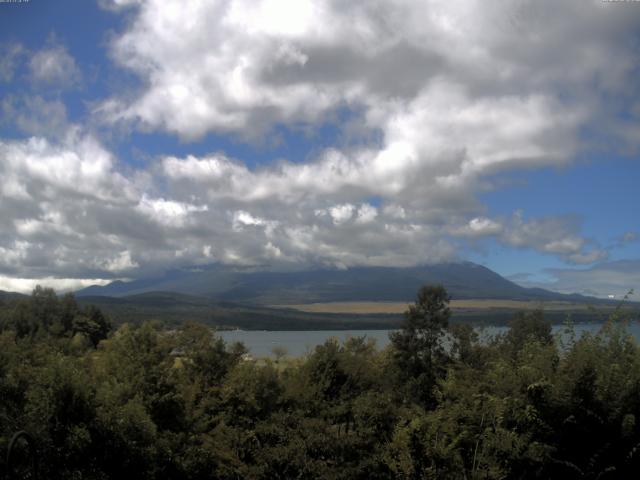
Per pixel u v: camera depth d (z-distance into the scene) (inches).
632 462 471.2
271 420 712.4
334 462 588.1
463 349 1180.5
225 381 852.6
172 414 724.0
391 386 1054.4
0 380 652.7
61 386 581.0
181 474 634.8
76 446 559.8
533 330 970.7
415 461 527.8
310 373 895.7
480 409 536.4
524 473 486.0
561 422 486.9
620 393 477.4
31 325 2459.4
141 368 737.0
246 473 634.2
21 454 529.0
